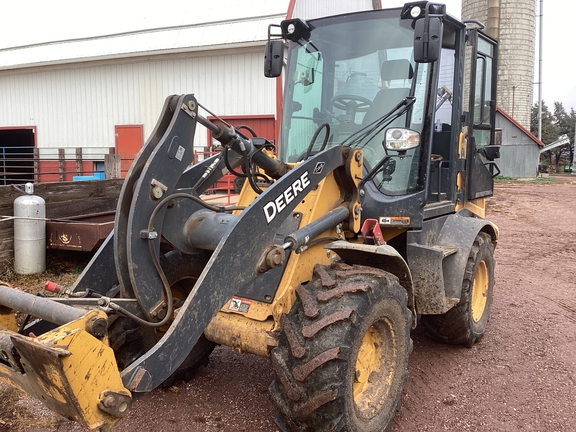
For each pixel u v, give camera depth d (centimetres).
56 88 1430
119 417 211
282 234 299
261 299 287
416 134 321
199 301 240
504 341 459
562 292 629
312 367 251
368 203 340
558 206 1511
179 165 271
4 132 1584
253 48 1168
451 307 383
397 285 297
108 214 723
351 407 262
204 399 346
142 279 260
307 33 406
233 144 293
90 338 202
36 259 602
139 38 1293
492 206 1512
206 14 1260
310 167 298
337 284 278
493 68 509
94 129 1397
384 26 377
